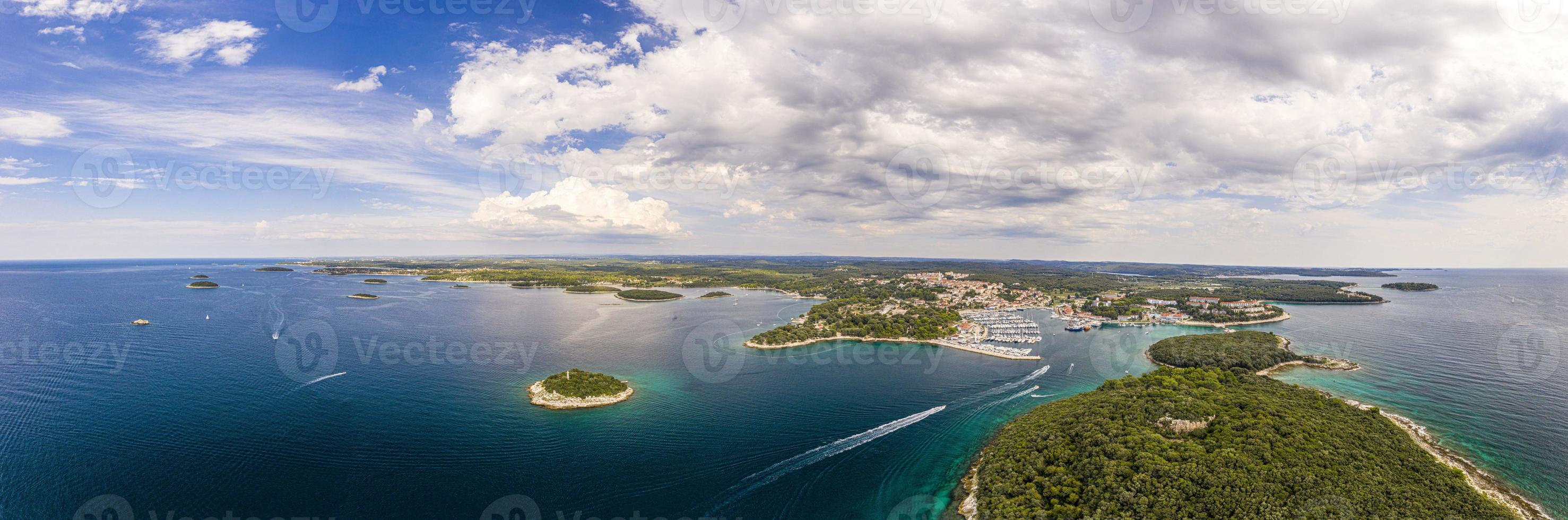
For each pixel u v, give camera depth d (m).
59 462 103.62
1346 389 163.50
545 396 141.00
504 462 108.69
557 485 101.38
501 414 132.00
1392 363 195.75
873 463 112.56
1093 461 95.56
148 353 183.88
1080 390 162.50
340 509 91.38
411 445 114.62
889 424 132.50
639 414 135.12
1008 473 98.69
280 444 113.75
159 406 132.75
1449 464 110.56
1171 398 121.06
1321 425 106.19
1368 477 87.12
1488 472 107.62
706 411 139.25
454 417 129.50
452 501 94.81
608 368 177.12
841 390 160.38
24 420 122.69
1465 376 178.12
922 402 150.12
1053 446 105.00
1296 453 93.56
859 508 96.44
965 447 120.12
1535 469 108.69
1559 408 144.88
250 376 158.38
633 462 110.56
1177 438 103.06
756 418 135.62
